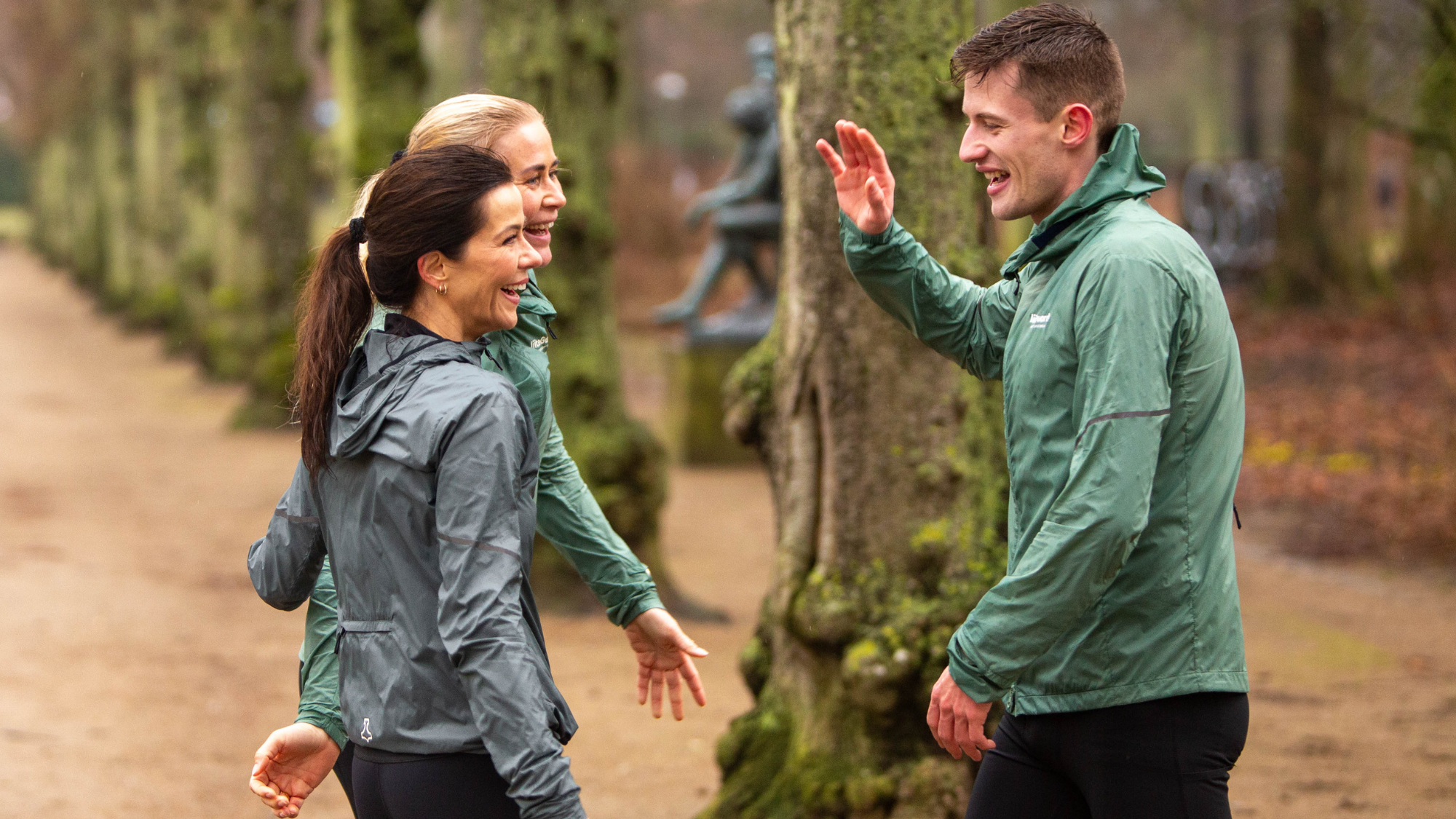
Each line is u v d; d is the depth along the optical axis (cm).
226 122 2534
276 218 2545
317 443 312
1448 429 1516
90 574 1170
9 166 9900
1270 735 749
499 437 296
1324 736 746
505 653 286
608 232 1125
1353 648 945
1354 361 2275
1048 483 331
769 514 1563
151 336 3691
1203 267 322
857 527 511
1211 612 323
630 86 4378
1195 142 5109
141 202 3938
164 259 3722
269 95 2508
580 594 1088
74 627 990
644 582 384
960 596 503
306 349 321
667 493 1115
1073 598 306
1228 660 326
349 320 323
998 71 340
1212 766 325
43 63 4928
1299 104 3033
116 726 761
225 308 2639
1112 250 318
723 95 6725
